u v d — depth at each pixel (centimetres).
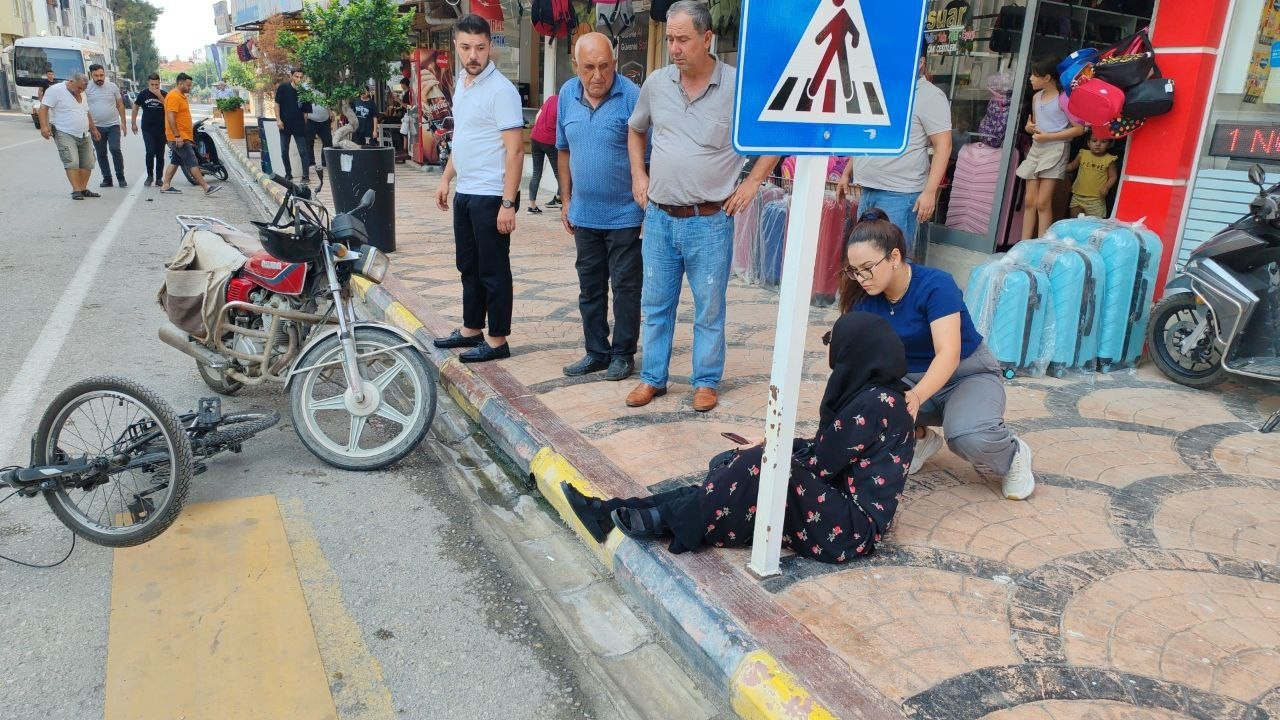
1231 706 243
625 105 469
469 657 285
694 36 389
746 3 236
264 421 406
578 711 262
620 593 325
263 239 402
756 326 625
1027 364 518
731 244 442
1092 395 493
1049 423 450
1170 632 277
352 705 259
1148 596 297
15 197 1234
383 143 1852
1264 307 470
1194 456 412
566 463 392
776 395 279
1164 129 533
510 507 395
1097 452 414
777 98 246
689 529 311
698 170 418
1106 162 605
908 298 338
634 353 515
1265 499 369
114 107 1364
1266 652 268
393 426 477
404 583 326
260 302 427
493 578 333
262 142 1506
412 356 410
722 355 458
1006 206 649
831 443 306
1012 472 360
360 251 421
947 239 691
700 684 274
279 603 306
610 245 493
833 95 256
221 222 464
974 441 347
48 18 6234
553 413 456
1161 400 487
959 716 237
